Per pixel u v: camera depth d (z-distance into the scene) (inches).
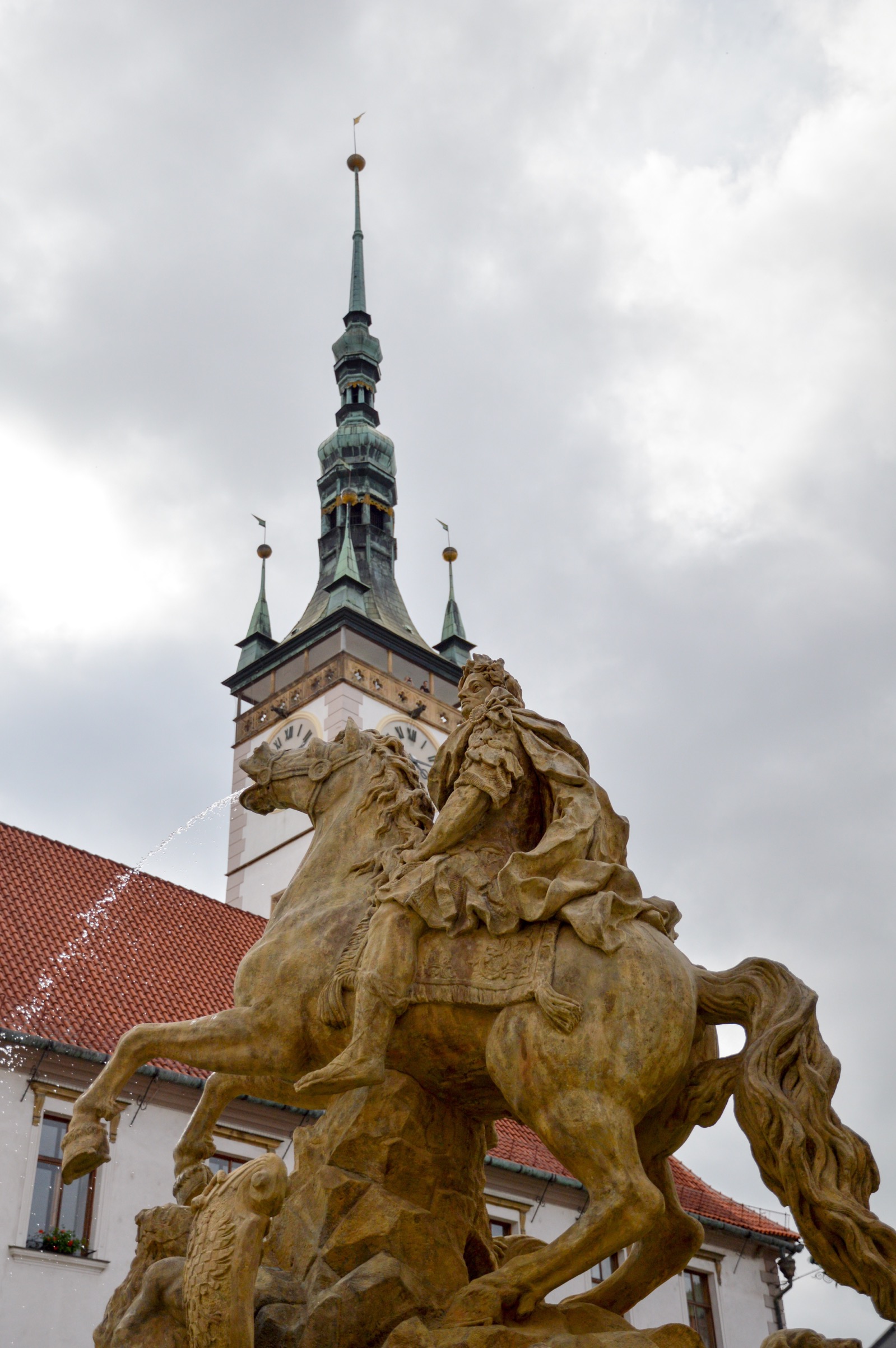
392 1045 208.1
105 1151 211.9
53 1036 700.7
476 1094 213.8
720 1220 941.8
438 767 233.0
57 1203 659.4
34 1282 630.5
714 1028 211.8
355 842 233.9
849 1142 186.5
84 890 887.1
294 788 251.9
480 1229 218.1
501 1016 197.6
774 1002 199.5
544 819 221.6
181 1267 190.7
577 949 198.1
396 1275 193.2
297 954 218.4
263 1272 198.8
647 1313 872.9
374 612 1772.9
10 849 885.2
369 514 2010.3
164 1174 692.7
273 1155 185.5
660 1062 191.6
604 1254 184.9
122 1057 220.2
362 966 207.5
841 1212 180.9
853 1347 195.5
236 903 1497.3
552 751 221.5
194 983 847.7
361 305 2322.8
